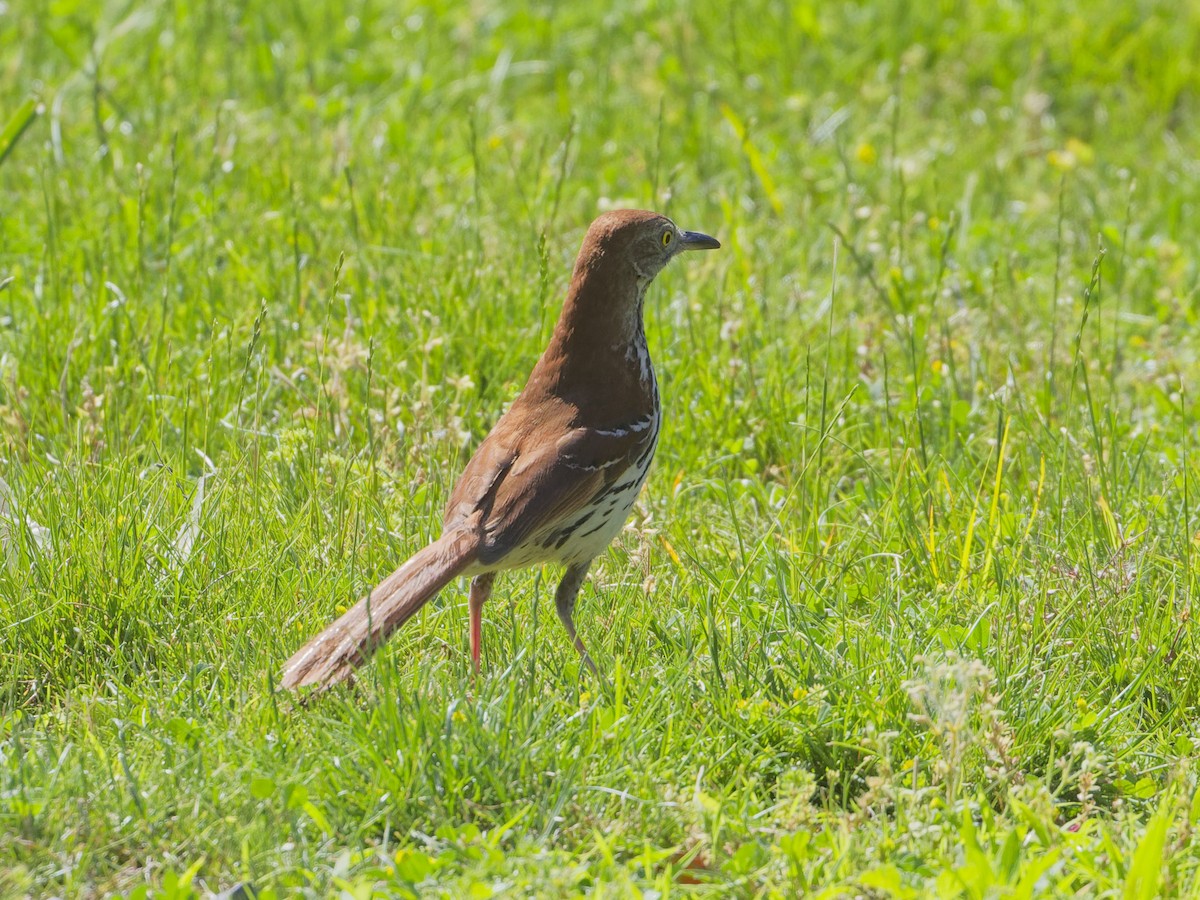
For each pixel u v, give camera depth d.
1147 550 9.41
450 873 6.64
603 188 16.22
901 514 10.14
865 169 17.19
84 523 9.36
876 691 8.15
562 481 8.61
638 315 9.28
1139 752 7.93
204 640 8.72
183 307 12.96
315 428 10.73
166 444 11.23
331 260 13.73
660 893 6.48
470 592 8.89
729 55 20.20
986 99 19.38
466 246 13.77
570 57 20.20
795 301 13.45
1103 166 17.52
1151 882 6.30
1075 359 11.09
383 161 16.22
